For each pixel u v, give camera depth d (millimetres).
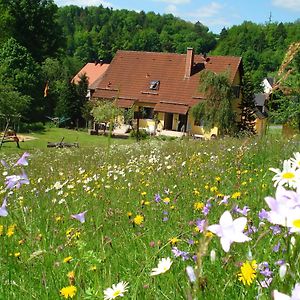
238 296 2354
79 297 2611
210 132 40312
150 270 2955
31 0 63969
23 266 3414
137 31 139750
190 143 16125
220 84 39750
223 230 1560
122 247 3672
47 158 16328
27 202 6035
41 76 55156
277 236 2727
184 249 3268
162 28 144500
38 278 3189
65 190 7445
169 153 12156
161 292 2557
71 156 16438
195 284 1619
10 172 10242
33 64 54156
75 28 144750
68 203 6070
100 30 140750
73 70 94188
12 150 27625
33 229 4383
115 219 4730
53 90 55969
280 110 20359
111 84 53625
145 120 51031
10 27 61312
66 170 10680
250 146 10023
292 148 9734
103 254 3268
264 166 7664
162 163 9531
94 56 133500
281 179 1843
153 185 6922
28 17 63469
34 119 53469
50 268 3270
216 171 7586
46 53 66000
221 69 50875
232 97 40344
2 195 6605
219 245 2846
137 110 51469
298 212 1522
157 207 5070
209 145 13703
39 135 42062
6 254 3615
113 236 4133
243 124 45750
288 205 1543
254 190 5121
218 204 4539
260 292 2113
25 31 63812
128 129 46000
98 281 2691
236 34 97125
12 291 2996
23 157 3393
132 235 3902
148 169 8805
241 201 4449
